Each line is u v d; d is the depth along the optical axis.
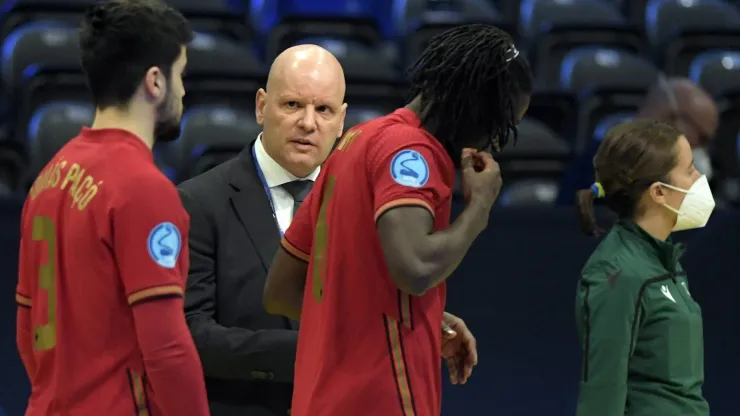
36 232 7.67
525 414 13.52
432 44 7.91
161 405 7.29
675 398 9.58
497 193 7.77
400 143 7.55
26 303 7.93
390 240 7.24
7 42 21.39
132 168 7.32
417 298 7.69
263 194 10.21
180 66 7.81
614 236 9.95
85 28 7.66
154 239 7.20
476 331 13.45
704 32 25.22
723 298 14.05
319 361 7.82
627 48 25.20
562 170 19.88
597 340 9.48
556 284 13.62
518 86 7.75
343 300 7.75
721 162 20.62
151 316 7.15
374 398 7.57
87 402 7.35
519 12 27.02
